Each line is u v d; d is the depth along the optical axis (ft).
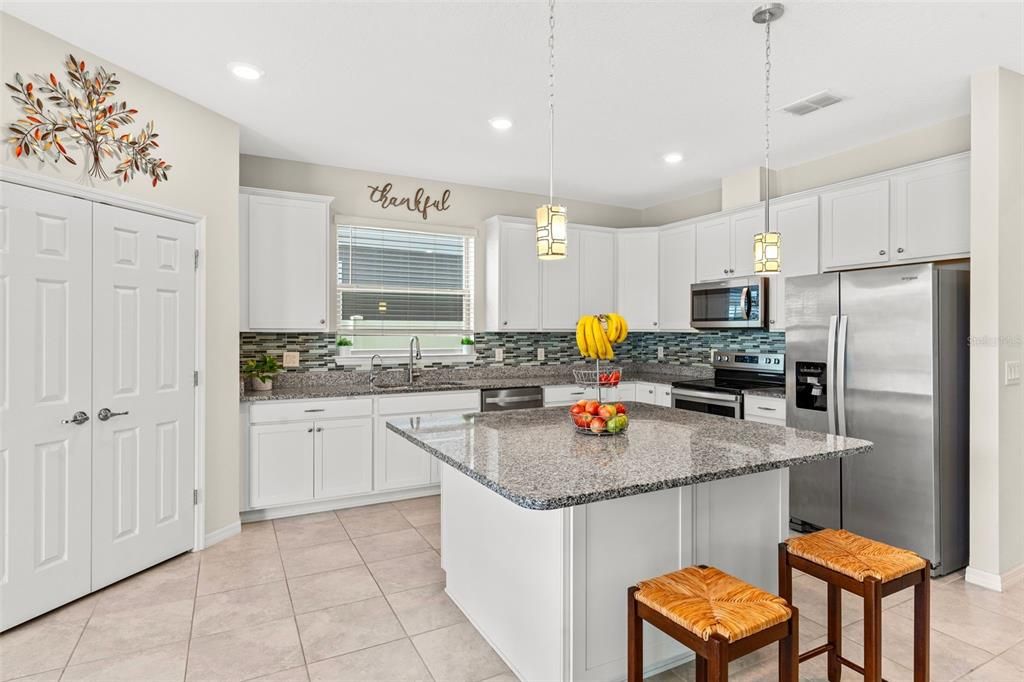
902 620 8.13
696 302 15.78
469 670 6.96
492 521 7.41
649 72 9.26
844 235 12.37
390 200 15.15
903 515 9.94
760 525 7.48
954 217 10.46
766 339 15.31
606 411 7.73
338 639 7.63
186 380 10.43
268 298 12.85
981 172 9.18
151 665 7.00
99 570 8.91
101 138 8.80
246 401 11.97
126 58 8.78
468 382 15.51
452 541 8.71
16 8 7.43
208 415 10.91
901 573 5.82
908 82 9.57
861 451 6.92
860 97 10.17
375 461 13.39
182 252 10.29
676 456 6.41
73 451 8.51
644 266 17.44
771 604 5.04
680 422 8.77
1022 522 9.58
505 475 5.56
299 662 7.09
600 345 7.81
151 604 8.57
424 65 9.03
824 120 11.27
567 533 5.98
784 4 7.34
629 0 7.27
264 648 7.40
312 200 13.33
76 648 7.37
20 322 7.81
